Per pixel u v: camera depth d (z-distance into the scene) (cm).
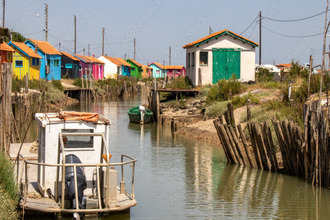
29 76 5216
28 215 1125
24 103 2891
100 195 1202
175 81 4109
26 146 2067
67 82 6412
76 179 1103
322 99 1756
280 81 3656
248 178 1664
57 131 1195
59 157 1166
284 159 1697
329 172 1488
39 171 1255
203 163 1948
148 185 1580
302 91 2347
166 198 1412
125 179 1667
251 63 3922
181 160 2022
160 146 2409
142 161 2000
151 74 12481
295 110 2109
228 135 1905
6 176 1204
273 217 1242
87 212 1106
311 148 1557
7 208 1055
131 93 7769
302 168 1633
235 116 2600
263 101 2777
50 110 3878
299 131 1617
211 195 1452
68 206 1148
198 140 2620
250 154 1842
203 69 3894
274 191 1491
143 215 1229
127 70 9844
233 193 1477
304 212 1279
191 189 1528
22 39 6750
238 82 3353
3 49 3947
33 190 1272
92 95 6109
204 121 2931
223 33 3862
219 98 3222
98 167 1141
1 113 1495
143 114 3456
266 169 1780
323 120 1495
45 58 5706
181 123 3027
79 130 1216
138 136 2812
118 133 2956
